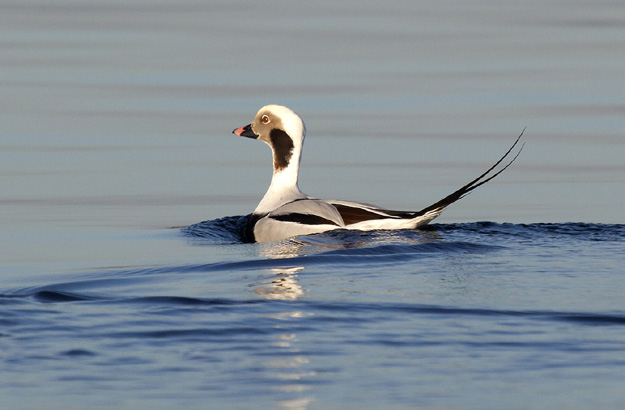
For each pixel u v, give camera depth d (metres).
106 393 7.32
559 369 7.84
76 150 21.88
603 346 8.36
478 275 11.18
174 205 17.98
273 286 10.71
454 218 16.78
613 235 14.07
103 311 9.45
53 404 7.11
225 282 11.10
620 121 24.20
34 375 7.66
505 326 8.96
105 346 8.34
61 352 8.16
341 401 7.17
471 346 8.36
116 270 12.63
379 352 8.21
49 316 9.23
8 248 14.53
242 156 21.69
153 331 8.76
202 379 7.59
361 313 9.38
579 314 9.35
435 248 12.96
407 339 8.56
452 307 9.61
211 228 16.08
